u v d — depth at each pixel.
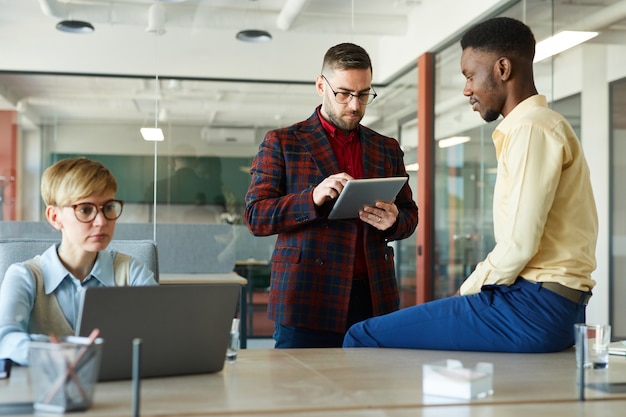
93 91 6.53
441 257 6.38
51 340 1.23
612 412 1.22
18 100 6.53
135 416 1.12
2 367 1.50
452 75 6.08
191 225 5.38
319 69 6.64
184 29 6.48
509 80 2.04
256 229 2.39
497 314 1.90
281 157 2.49
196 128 6.58
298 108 6.66
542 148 1.86
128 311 1.42
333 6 6.38
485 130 5.53
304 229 2.44
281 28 6.51
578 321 1.92
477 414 1.19
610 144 4.55
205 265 5.38
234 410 1.19
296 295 2.40
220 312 1.54
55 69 6.44
